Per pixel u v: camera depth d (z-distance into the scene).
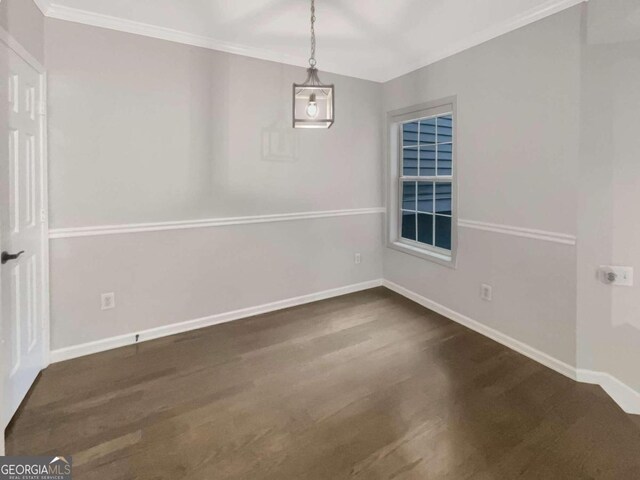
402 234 4.22
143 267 2.89
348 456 1.72
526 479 1.59
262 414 2.03
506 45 2.66
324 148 3.72
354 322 3.29
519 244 2.67
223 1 2.39
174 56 2.87
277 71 3.35
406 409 2.07
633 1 2.02
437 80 3.30
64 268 2.58
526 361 2.60
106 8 2.47
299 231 3.66
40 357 2.42
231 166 3.20
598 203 2.22
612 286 2.22
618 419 1.98
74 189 2.57
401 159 4.11
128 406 2.09
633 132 2.09
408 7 2.46
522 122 2.58
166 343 2.89
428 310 3.57
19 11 2.03
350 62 3.53
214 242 3.19
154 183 2.87
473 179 3.01
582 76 2.21
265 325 3.23
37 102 2.31
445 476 1.61
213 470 1.64
